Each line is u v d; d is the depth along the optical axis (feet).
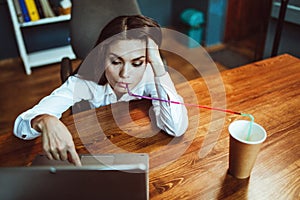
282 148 2.65
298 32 6.85
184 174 2.39
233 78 3.94
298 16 6.66
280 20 5.78
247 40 10.95
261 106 3.29
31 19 8.80
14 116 7.30
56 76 9.23
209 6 10.48
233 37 11.32
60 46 10.76
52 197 1.78
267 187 2.25
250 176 2.35
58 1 9.96
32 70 9.64
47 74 9.38
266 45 8.23
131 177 1.75
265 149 2.64
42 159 2.32
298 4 6.73
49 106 2.86
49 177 1.70
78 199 1.81
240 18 10.93
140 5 11.76
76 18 4.63
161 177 2.36
